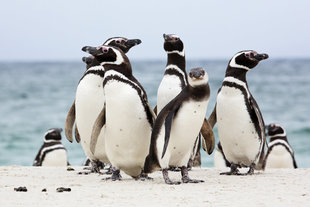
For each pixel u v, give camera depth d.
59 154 22.73
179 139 11.32
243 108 13.59
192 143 11.55
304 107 66.69
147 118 11.98
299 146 39.09
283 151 21.78
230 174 14.07
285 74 174.00
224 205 8.95
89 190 10.58
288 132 45.81
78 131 14.50
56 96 85.38
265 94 88.50
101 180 12.48
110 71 11.97
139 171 12.73
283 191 10.38
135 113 11.84
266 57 13.56
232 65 13.80
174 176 13.52
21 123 52.03
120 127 11.91
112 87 11.87
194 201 9.30
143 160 12.36
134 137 11.99
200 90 11.02
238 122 13.66
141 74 178.88
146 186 11.18
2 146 39.62
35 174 14.27
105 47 11.93
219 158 22.72
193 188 10.81
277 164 21.89
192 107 11.08
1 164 32.75
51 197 9.73
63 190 10.49
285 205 8.94
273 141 22.03
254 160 14.01
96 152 14.28
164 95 13.96
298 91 93.25
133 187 11.02
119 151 12.22
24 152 37.16
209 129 12.34
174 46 14.05
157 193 10.14
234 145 13.95
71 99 79.44
